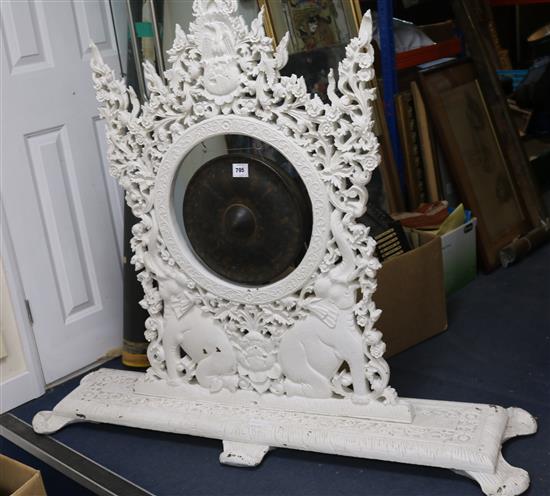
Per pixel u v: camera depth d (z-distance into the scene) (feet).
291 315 6.47
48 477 7.04
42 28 7.58
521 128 12.49
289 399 6.67
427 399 6.96
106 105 6.61
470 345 8.00
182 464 6.76
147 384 7.20
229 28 5.96
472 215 9.45
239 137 6.85
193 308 6.84
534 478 6.05
